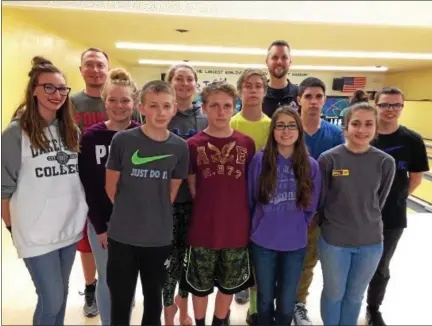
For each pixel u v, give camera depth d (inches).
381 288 70.5
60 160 55.2
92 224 63.0
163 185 55.2
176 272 66.2
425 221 135.4
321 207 63.1
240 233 60.2
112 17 113.3
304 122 70.9
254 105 69.3
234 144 59.9
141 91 54.9
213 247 59.3
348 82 296.8
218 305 65.2
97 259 64.4
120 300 56.1
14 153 50.5
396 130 66.0
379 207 61.2
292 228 59.7
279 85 83.0
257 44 169.9
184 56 223.3
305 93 69.4
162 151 54.4
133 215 54.4
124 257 55.2
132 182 53.9
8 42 89.4
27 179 51.9
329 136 71.3
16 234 53.0
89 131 63.5
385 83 287.1
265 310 62.0
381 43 149.4
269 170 58.7
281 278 61.6
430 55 168.1
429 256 105.7
